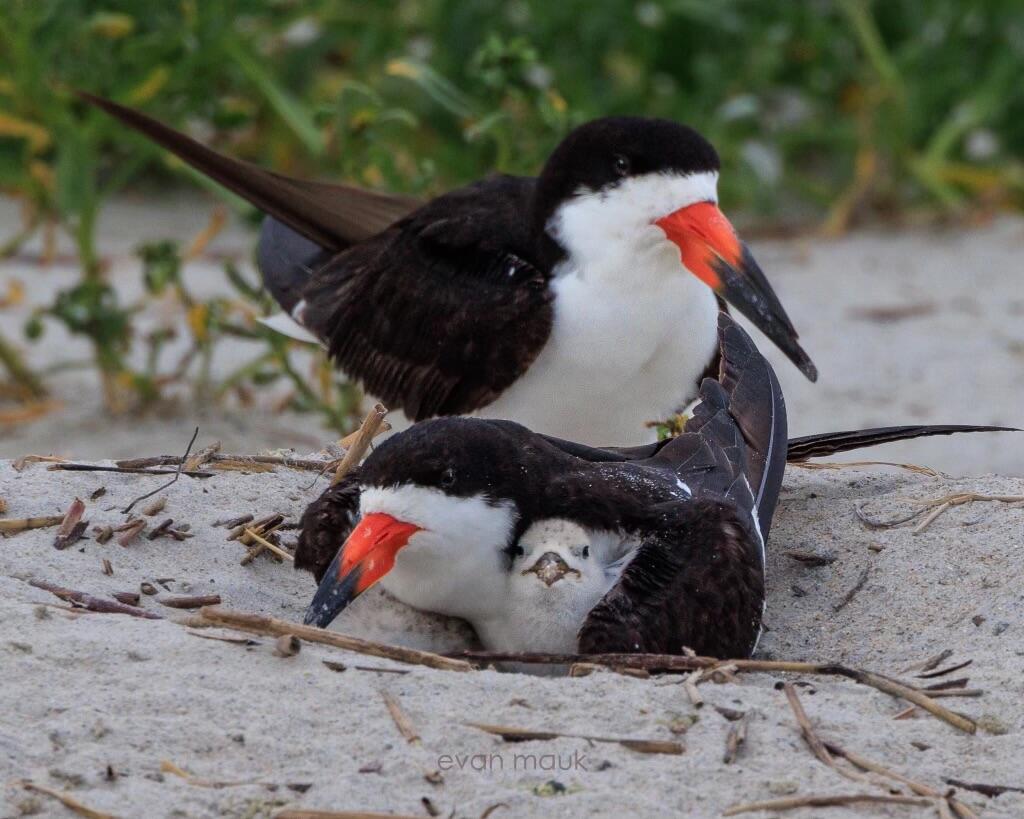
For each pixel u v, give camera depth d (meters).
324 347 12.10
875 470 11.08
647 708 7.69
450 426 8.71
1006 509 10.05
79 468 10.39
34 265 19.12
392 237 11.73
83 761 7.23
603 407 10.75
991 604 9.11
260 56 19.42
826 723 7.71
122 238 20.22
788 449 10.78
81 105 16.39
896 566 9.64
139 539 9.68
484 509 8.48
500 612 8.66
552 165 10.66
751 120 21.33
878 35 22.55
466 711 7.66
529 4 21.19
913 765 7.48
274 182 12.02
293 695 7.73
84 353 17.12
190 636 8.15
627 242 10.37
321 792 7.12
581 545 8.56
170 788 7.10
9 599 8.45
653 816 7.00
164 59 16.66
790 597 9.60
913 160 21.38
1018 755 7.57
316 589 9.29
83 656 7.94
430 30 21.33
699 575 8.48
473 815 6.99
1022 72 21.88
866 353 17.42
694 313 10.63
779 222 21.48
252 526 9.94
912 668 8.54
